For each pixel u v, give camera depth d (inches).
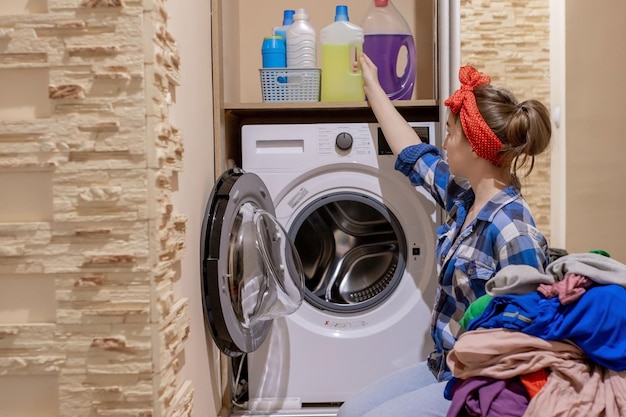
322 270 92.3
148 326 50.8
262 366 87.6
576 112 84.3
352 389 88.0
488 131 61.5
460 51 88.2
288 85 90.8
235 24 102.4
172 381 54.9
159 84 52.2
